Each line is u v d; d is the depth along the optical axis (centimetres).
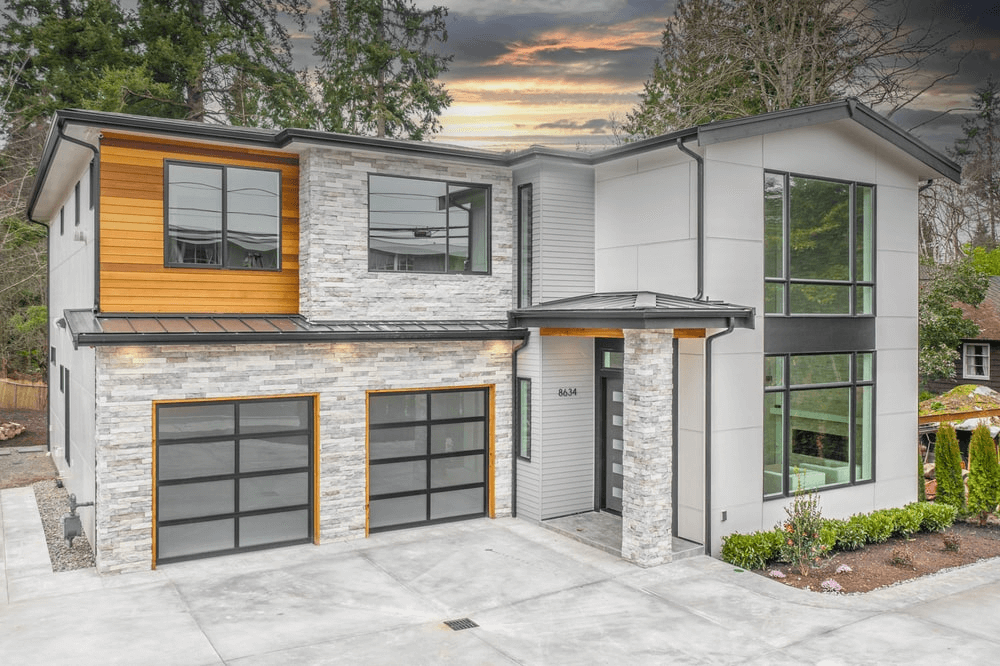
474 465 1341
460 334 1252
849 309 1323
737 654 801
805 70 2328
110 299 1112
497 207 1380
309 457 1183
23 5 2616
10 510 1370
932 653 809
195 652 791
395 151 1237
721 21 2377
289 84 2814
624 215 1312
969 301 2441
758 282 1200
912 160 1381
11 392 2525
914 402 1420
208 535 1109
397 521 1266
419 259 1305
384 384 1227
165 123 1099
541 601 950
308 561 1099
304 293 1225
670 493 1129
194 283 1170
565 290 1345
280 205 1234
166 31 2602
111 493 1022
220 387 1091
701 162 1145
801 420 1253
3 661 764
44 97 2553
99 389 1010
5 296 2584
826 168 1287
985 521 1384
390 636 839
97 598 943
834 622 893
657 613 912
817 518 1111
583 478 1341
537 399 1301
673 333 1154
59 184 1488
